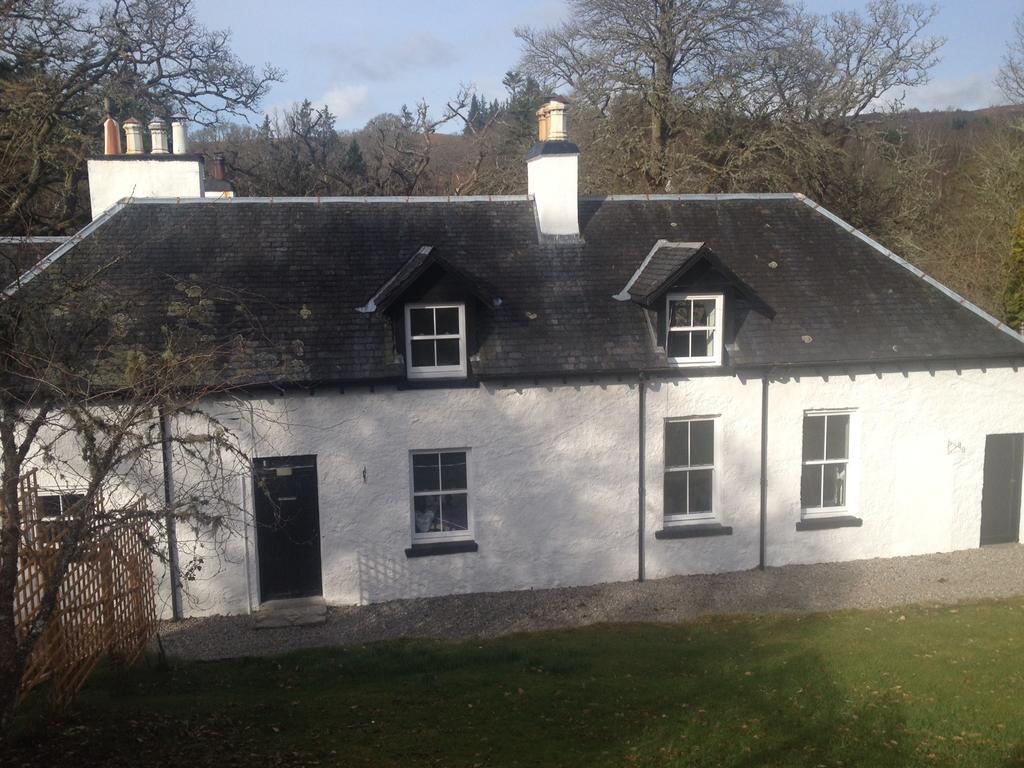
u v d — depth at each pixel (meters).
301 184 38.38
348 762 7.83
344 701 9.92
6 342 8.46
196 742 8.32
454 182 38.38
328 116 41.94
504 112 44.06
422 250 15.84
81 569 9.95
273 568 14.56
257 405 14.08
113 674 10.99
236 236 16.16
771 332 15.89
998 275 29.64
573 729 8.85
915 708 9.02
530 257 16.62
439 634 13.41
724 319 15.47
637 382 15.26
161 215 16.38
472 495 15.05
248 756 7.94
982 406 16.61
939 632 12.03
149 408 8.50
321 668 11.52
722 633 12.82
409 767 7.73
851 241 18.06
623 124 32.59
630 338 15.43
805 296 16.66
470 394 14.76
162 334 14.04
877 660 10.77
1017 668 10.21
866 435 16.22
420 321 14.80
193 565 12.80
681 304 15.60
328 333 14.64
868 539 16.44
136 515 8.48
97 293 10.35
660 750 8.15
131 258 15.47
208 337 11.36
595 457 15.30
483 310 15.38
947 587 14.88
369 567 14.75
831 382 15.96
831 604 14.20
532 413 15.00
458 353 14.91
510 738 8.57
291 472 14.38
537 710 9.50
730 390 15.62
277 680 11.10
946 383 16.39
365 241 16.42
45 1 23.92
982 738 8.16
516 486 15.09
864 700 9.37
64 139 23.84
